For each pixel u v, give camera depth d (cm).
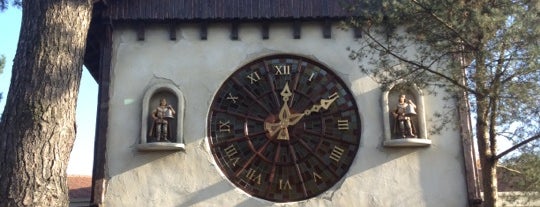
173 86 1225
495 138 950
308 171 1178
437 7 873
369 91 1220
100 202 1139
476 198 1139
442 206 1154
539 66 835
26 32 959
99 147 1176
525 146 918
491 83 891
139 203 1155
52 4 971
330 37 1263
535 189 946
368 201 1158
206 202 1157
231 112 1212
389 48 1042
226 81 1239
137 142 1191
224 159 1188
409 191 1163
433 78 998
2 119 909
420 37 952
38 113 894
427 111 1208
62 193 891
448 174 1172
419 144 1173
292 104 1214
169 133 1194
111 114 1209
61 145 909
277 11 1265
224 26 1277
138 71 1241
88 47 1377
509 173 990
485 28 847
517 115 892
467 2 866
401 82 1059
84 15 1019
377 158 1181
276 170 1179
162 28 1277
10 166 861
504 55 871
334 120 1206
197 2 1277
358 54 1106
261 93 1223
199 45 1262
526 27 821
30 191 853
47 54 938
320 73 1238
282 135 1184
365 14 949
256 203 1155
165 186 1166
